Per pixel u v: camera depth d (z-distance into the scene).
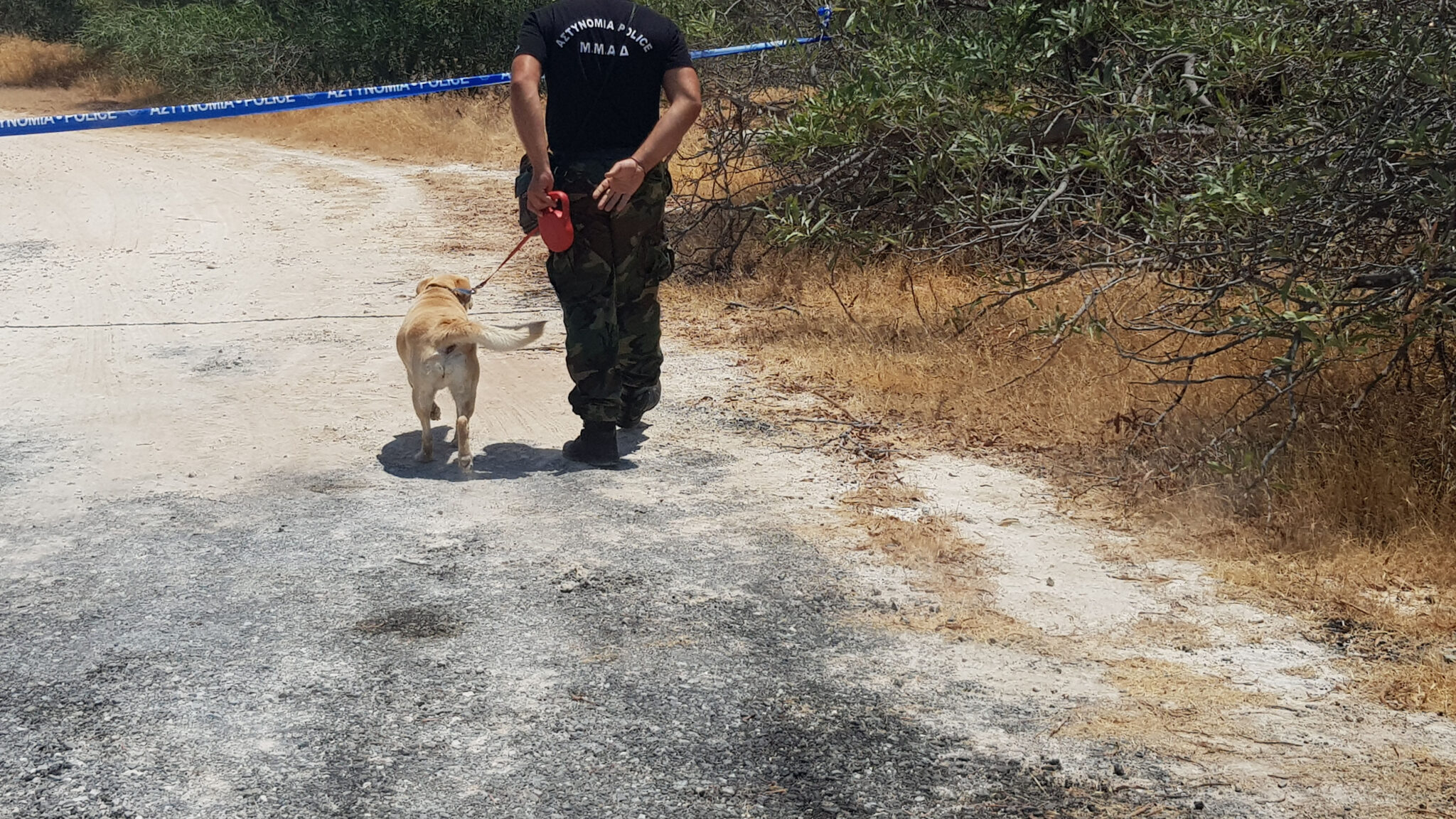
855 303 8.21
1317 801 2.95
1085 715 3.35
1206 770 3.08
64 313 8.67
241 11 26.36
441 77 24.00
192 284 9.74
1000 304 6.28
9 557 4.39
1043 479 5.21
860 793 2.98
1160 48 6.23
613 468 5.39
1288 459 4.86
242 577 4.21
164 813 2.88
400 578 4.21
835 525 4.72
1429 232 4.56
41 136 22.17
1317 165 5.09
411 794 2.97
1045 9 7.34
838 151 8.07
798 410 6.23
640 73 5.02
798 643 3.76
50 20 34.88
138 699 3.40
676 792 2.98
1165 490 4.89
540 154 4.90
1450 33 4.66
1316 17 5.40
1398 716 3.33
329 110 21.81
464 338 5.10
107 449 5.64
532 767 3.09
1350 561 4.23
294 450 5.61
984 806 2.93
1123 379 5.99
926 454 5.57
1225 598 4.07
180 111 7.45
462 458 5.27
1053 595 4.10
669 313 8.38
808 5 9.02
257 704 3.38
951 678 3.55
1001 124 6.84
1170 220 5.14
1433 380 5.45
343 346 7.61
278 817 2.88
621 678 3.53
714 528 4.68
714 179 9.52
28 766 3.07
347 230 12.46
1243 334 4.98
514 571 4.27
